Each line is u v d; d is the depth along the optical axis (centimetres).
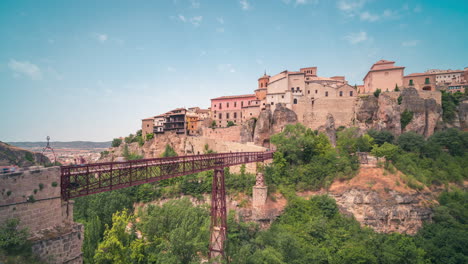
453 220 5412
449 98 9106
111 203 5156
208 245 4109
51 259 1970
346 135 7869
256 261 3569
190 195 6906
